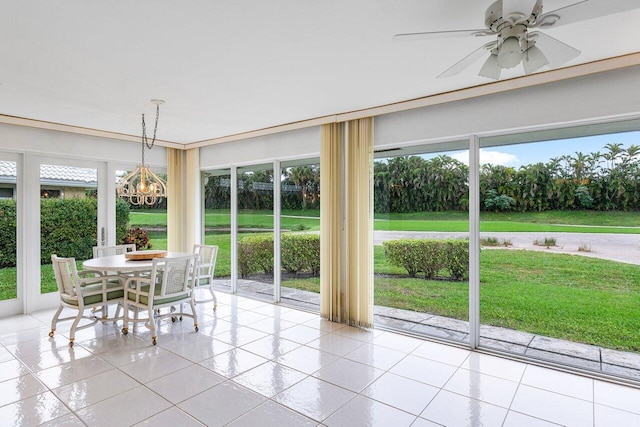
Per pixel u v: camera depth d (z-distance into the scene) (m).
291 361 3.10
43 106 3.71
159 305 3.55
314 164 4.64
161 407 2.37
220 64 2.68
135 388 2.61
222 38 2.28
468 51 2.47
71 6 1.90
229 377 2.79
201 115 4.07
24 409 2.33
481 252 3.43
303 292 4.78
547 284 3.14
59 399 2.46
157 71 2.81
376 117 3.89
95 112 3.93
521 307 3.25
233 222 5.52
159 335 3.70
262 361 3.09
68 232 4.81
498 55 1.81
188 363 3.04
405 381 2.75
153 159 5.59
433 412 2.34
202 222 5.86
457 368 2.98
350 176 4.02
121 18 2.03
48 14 1.97
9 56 2.51
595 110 2.73
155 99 3.49
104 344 3.44
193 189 5.79
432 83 3.07
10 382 2.68
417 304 3.83
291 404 2.42
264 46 2.39
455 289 3.60
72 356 3.15
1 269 4.30
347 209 4.04
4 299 4.31
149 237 5.62
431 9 1.96
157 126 4.59
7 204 4.34
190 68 2.75
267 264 5.15
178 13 1.98
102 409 2.34
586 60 2.61
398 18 2.06
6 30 2.14
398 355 3.23
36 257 4.50
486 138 3.39
